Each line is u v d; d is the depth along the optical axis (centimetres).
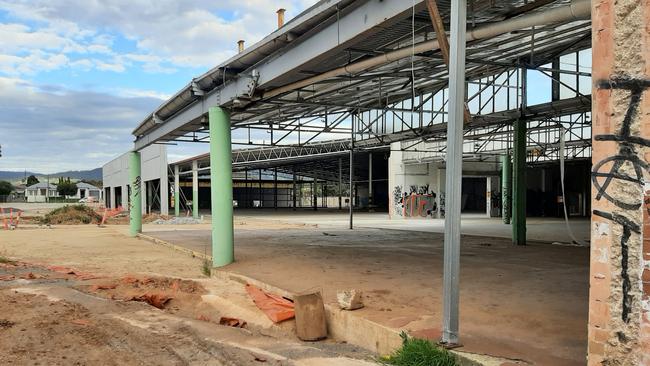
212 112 1232
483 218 3409
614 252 389
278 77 1007
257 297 859
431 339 548
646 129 372
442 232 2184
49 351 596
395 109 1526
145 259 1502
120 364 555
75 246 1891
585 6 541
